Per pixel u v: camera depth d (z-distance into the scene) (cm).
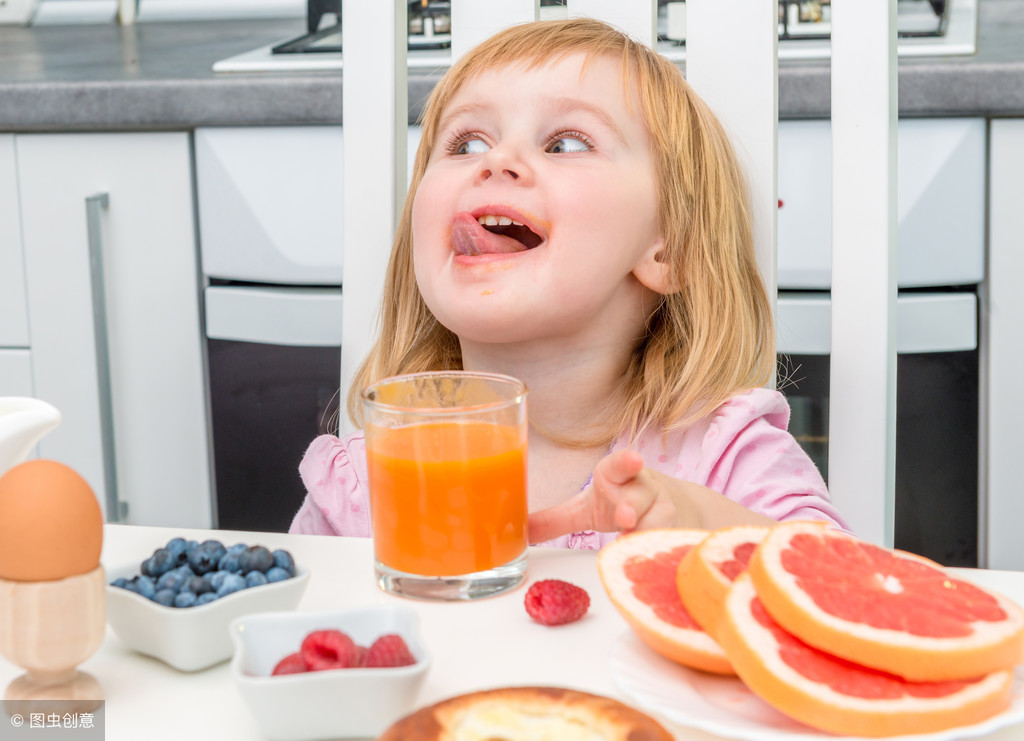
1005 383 143
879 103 82
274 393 164
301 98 151
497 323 78
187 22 234
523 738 35
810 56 149
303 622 45
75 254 163
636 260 84
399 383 61
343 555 62
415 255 83
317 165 155
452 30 94
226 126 156
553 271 78
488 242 79
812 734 39
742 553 48
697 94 89
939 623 41
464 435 54
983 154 139
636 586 48
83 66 178
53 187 161
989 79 134
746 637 41
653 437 89
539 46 84
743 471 84
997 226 140
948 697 39
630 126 83
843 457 85
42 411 53
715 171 87
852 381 84
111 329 166
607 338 86
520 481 56
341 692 40
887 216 83
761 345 92
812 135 140
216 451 168
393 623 45
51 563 44
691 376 87
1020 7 188
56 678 46
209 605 47
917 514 149
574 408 88
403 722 36
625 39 88
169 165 159
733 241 88
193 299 163
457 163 82
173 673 48
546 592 51
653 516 60
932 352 144
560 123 82
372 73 93
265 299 159
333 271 158
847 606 41
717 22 88
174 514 171
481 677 46
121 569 51
